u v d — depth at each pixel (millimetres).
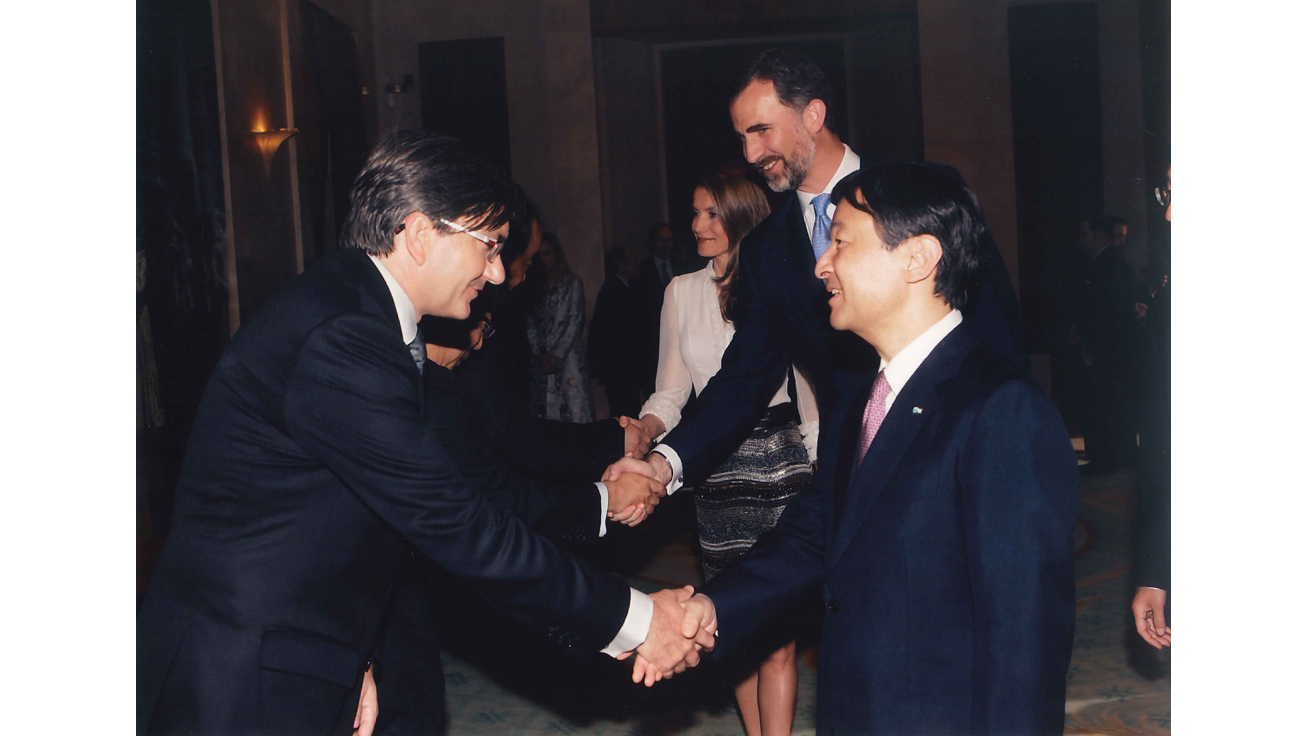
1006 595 1243
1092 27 8539
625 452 2646
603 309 7805
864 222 1400
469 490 1528
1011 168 8688
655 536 5273
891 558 1348
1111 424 6723
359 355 1423
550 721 3004
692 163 10211
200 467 1442
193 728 1372
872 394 1507
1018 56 8641
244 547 1409
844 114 9977
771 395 2559
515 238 2434
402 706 1798
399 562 1581
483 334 2223
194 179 5844
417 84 9312
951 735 1306
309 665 1405
